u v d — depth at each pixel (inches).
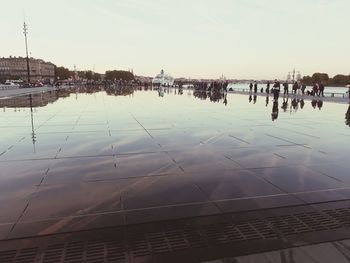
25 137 378.6
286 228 153.3
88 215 165.0
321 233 148.6
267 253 131.0
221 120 547.5
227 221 159.6
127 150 311.7
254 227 153.9
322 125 493.0
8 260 125.9
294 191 201.5
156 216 164.4
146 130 436.5
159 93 1686.8
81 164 260.7
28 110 707.4
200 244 138.3
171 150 313.9
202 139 372.8
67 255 129.5
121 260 126.6
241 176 231.8
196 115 624.7
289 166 258.8
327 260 125.7
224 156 291.3
